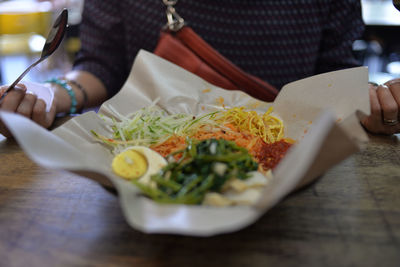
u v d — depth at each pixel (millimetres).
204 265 283
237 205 314
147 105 514
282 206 342
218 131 451
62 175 402
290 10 660
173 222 267
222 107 514
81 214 340
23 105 476
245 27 658
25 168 418
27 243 306
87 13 729
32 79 1678
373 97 485
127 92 521
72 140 411
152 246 300
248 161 356
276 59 679
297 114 468
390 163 412
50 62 1672
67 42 1600
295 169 265
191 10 652
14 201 360
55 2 1650
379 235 305
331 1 688
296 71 694
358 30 718
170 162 372
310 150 259
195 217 270
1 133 485
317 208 339
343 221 322
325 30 707
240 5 647
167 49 572
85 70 710
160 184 332
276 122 479
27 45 1643
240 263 284
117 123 465
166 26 594
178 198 306
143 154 378
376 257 284
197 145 377
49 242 307
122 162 366
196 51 573
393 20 1281
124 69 744
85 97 646
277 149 409
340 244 297
